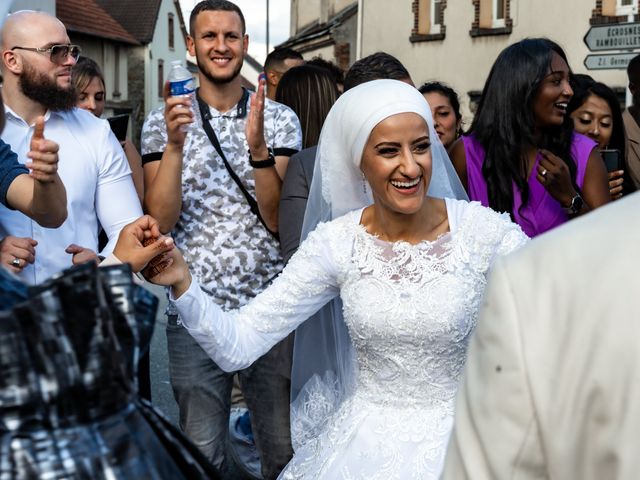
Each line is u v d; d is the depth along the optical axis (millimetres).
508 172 3936
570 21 17125
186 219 4133
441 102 5117
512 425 1303
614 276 1250
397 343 2807
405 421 2822
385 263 2867
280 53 6734
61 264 3455
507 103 3926
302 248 3021
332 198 3174
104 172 3617
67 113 3561
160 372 6773
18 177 3100
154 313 1521
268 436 4020
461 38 19359
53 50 3402
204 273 4094
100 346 1396
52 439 1364
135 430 1415
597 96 5125
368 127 2799
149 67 45219
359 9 21641
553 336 1287
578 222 1352
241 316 2996
